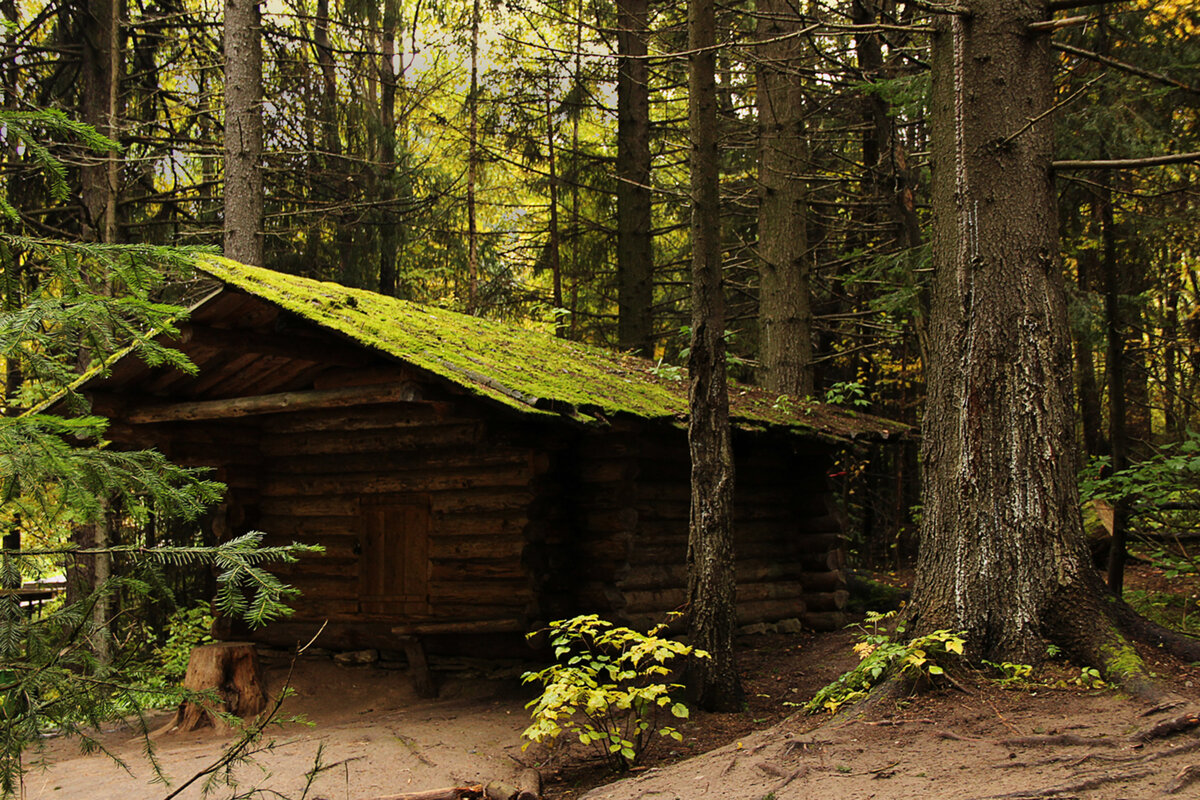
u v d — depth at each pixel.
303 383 9.26
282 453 10.09
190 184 16.34
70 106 13.73
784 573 11.25
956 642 5.46
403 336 7.66
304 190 16.94
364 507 9.59
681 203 18.80
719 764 5.30
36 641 3.25
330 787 5.79
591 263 20.67
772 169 14.14
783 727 5.96
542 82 19.20
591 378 9.09
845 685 6.14
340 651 9.62
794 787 4.58
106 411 8.76
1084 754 4.48
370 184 17.72
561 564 8.83
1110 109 9.66
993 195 6.37
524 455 8.61
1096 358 19.30
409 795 5.52
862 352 18.64
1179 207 10.80
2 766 3.08
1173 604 10.30
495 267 22.25
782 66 11.91
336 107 17.56
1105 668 5.49
